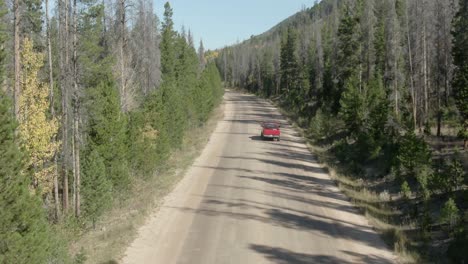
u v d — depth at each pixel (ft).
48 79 77.97
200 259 41.91
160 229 51.03
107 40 100.83
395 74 131.13
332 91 179.42
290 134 151.23
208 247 45.16
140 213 57.26
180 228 51.39
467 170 70.03
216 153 108.78
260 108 262.88
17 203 32.96
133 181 73.41
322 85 206.39
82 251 40.86
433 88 146.41
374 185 78.33
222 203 62.90
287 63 292.20
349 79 134.62
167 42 162.81
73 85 66.49
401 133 107.04
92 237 50.11
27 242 33.04
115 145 68.64
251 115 217.36
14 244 31.89
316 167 95.14
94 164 56.90
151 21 132.67
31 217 34.14
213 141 129.90
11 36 60.95
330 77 188.85
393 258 43.24
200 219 55.01
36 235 34.04
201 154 107.24
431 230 51.42
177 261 41.37
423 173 66.85
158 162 82.69
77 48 69.15
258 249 44.78
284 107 258.98
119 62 95.09
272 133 132.67
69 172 70.59
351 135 120.98
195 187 73.00
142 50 129.08
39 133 61.87
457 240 43.14
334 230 51.83
